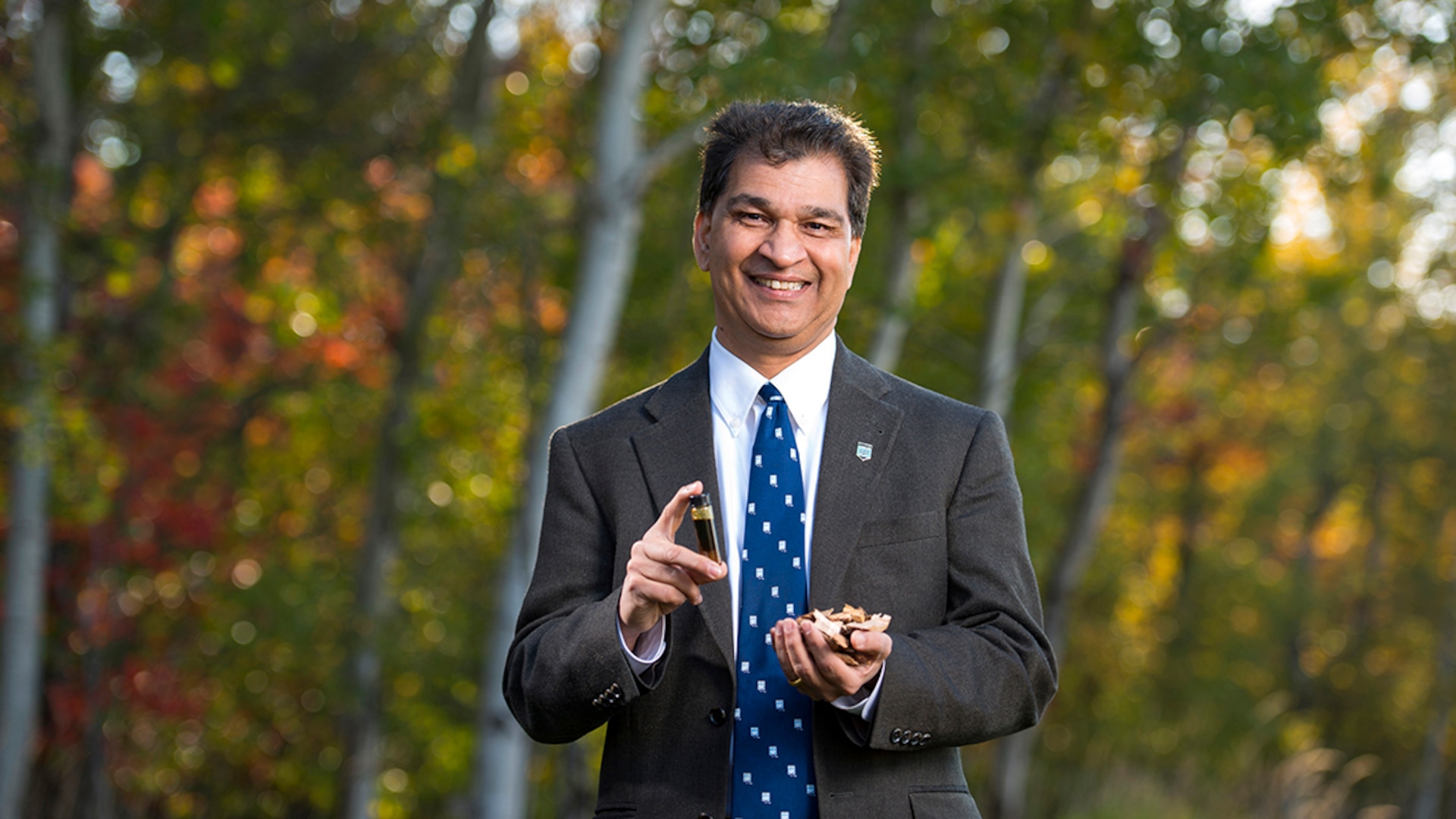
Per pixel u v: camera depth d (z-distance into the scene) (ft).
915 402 7.43
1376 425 81.35
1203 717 70.03
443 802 50.75
